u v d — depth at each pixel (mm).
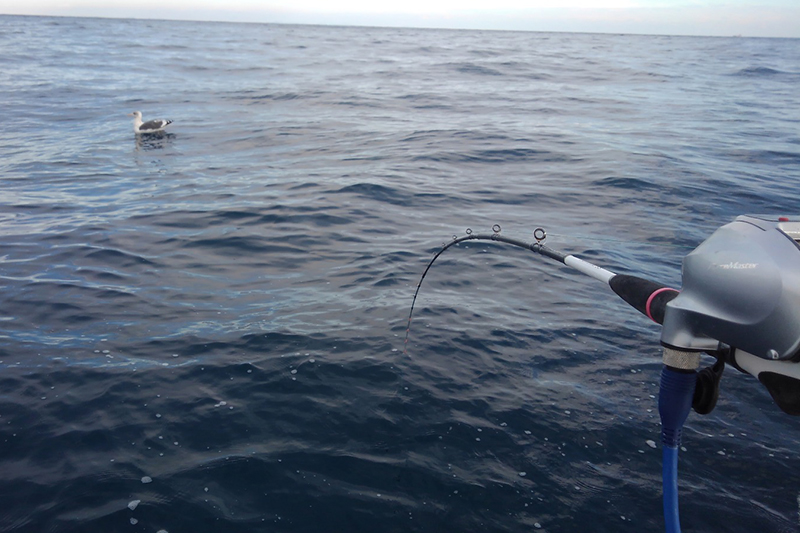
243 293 5125
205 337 4312
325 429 3293
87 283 5289
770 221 1252
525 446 3146
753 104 19547
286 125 14266
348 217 7289
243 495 2816
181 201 7945
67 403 3512
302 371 3855
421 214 7492
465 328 4422
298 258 5973
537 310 4758
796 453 3062
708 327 1214
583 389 3670
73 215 7316
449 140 12375
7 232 6641
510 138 12617
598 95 21344
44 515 2682
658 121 15406
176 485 2871
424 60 36812
